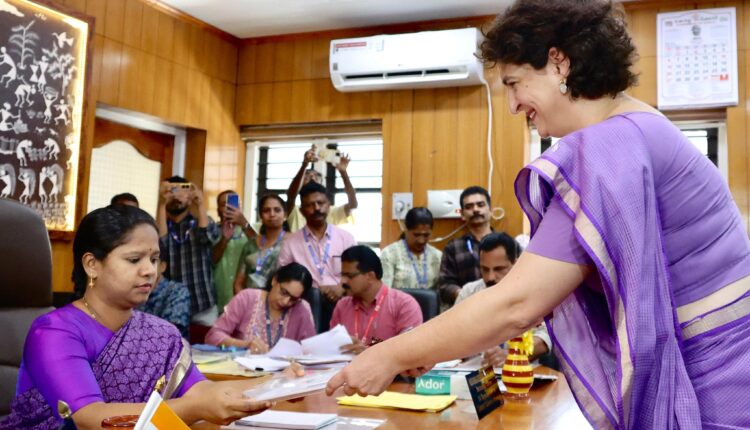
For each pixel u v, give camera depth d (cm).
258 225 543
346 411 161
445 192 486
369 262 311
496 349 220
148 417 83
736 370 94
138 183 505
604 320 104
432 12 490
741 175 433
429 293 332
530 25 109
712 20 443
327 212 443
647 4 455
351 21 514
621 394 93
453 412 162
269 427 139
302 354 248
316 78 538
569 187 100
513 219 473
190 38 517
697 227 99
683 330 98
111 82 458
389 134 511
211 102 536
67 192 421
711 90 439
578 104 111
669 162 100
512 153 479
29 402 141
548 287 97
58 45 418
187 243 439
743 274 99
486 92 488
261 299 328
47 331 141
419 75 491
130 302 149
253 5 489
